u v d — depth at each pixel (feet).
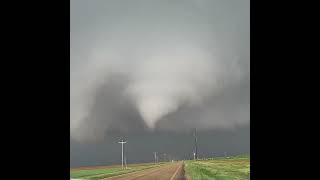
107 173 92.32
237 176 69.51
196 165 96.02
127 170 100.78
